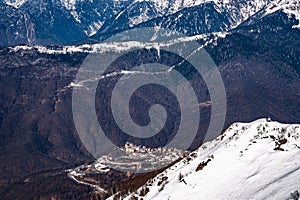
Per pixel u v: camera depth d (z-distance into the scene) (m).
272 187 75.31
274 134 99.12
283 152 89.25
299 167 79.25
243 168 90.25
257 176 84.12
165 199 93.12
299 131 96.69
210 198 84.06
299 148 88.94
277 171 82.12
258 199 73.25
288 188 71.69
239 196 78.94
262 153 92.75
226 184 87.25
